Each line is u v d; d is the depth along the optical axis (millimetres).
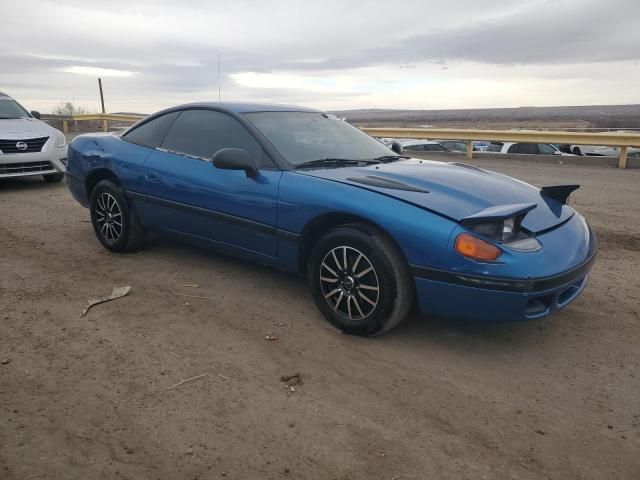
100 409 2656
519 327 3674
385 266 3205
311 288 3639
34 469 2240
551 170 12195
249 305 3945
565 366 3182
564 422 2643
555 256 3146
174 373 3002
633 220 6992
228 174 3992
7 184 9180
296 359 3184
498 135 14680
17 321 3609
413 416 2658
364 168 3854
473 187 3551
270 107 4535
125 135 5039
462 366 3154
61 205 7402
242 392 2828
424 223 3100
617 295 4277
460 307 3094
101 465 2271
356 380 2971
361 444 2438
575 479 2254
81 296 4055
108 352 3223
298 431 2518
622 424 2635
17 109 9477
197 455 2342
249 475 2229
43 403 2697
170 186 4359
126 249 5023
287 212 3627
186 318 3715
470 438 2502
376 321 3330
